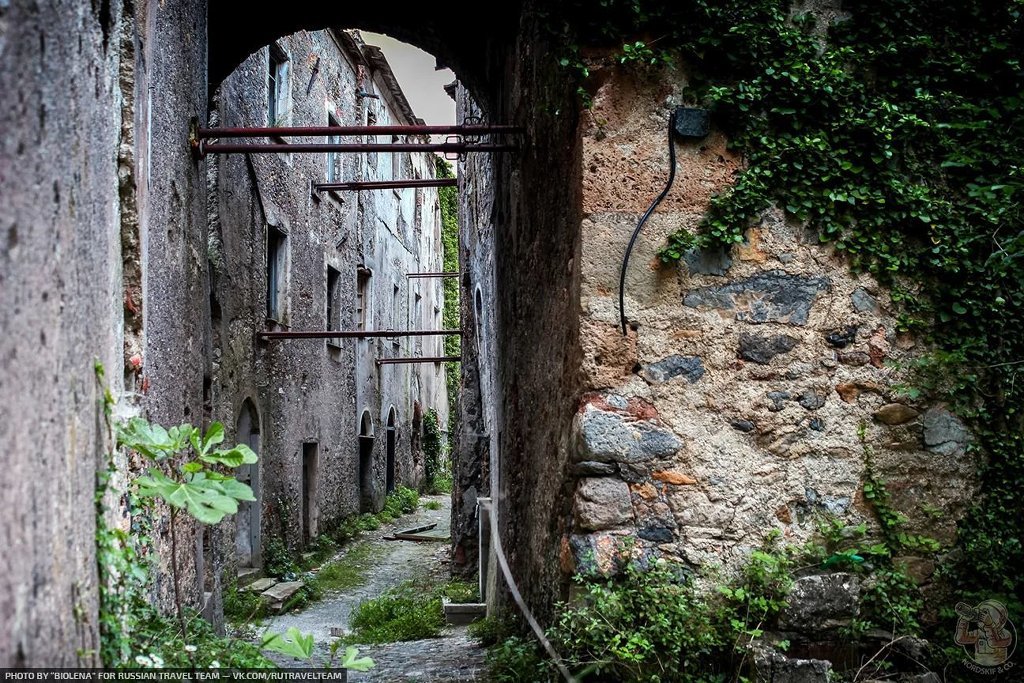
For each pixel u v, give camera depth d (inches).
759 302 153.7
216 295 345.1
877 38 158.7
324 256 540.4
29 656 65.8
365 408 673.6
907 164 157.8
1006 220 155.6
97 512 98.7
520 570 224.1
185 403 189.2
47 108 76.8
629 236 152.6
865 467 152.2
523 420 222.4
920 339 155.7
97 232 105.6
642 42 153.4
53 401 76.2
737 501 149.4
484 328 363.6
